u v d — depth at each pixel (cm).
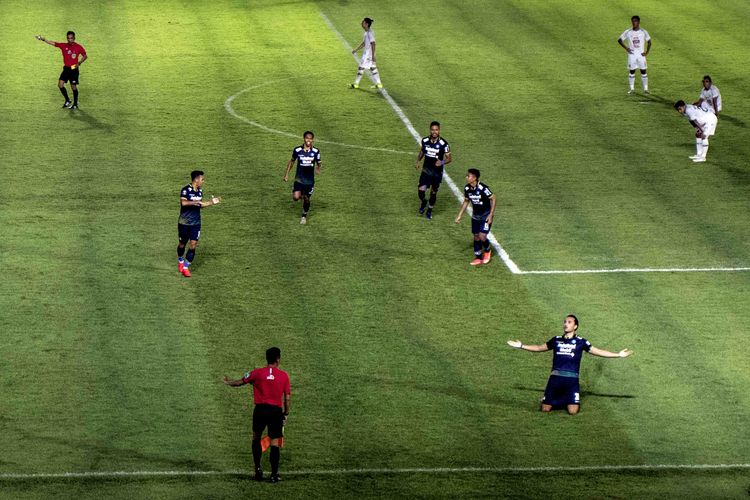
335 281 6172
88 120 8525
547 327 5716
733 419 4931
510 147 8262
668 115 8975
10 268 6197
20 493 4281
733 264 6462
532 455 4638
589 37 10769
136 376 5178
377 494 4331
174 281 6119
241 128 8462
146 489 4334
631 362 5391
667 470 4541
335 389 5119
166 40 10369
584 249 6631
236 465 4541
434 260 6462
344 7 11481
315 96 9169
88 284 6044
